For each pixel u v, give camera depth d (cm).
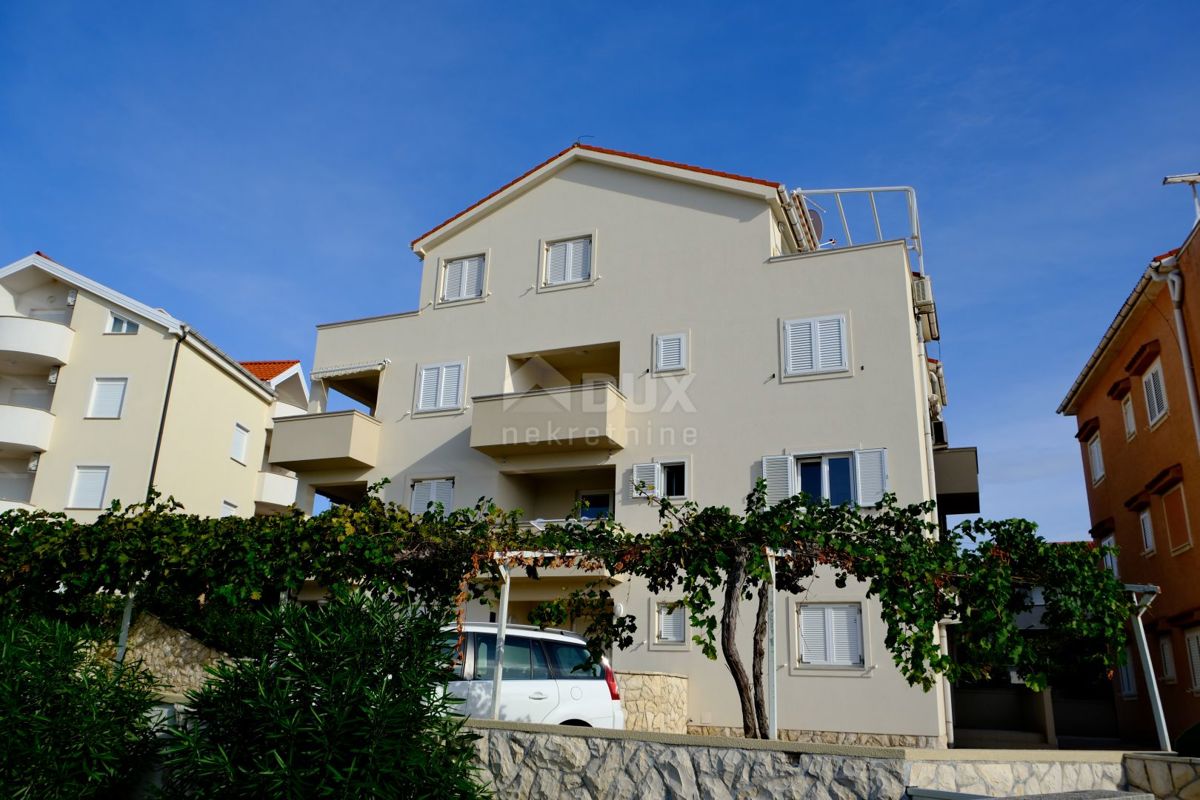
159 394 2938
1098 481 2714
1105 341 2378
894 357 1977
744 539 1088
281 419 2405
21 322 2952
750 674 1852
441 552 1183
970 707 2448
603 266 2320
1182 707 2020
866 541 1080
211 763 780
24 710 895
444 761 822
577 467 2180
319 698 799
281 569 1200
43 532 1288
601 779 876
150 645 1571
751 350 2102
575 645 1252
